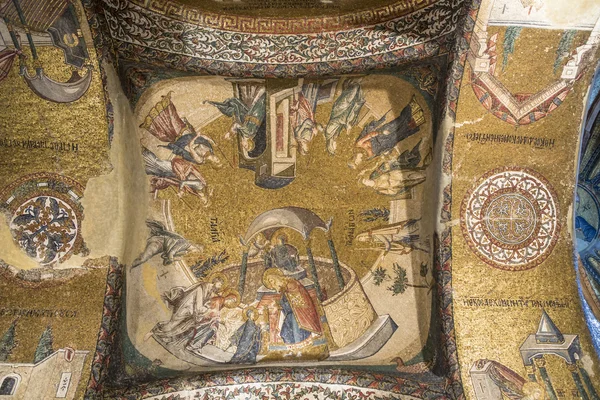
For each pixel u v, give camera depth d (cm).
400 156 618
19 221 578
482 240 592
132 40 563
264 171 632
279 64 593
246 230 635
